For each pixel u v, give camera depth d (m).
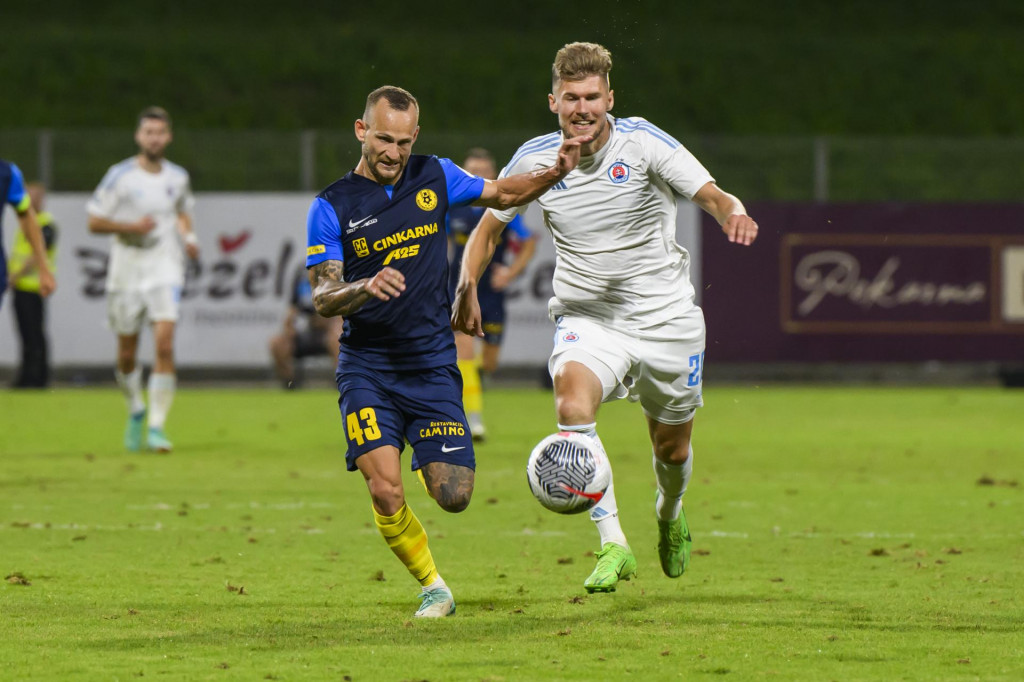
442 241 20.08
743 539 28.22
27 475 38.53
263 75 118.75
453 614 19.98
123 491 35.28
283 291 72.12
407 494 35.84
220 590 21.94
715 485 37.66
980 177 80.88
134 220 44.38
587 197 21.17
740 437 51.59
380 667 16.44
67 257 71.44
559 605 20.78
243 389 75.38
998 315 73.50
